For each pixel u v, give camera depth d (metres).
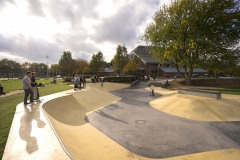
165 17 28.58
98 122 10.45
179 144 7.23
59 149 4.66
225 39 25.41
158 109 13.81
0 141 5.19
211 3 24.42
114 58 48.19
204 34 25.06
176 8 26.14
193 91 15.59
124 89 27.58
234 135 8.16
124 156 6.25
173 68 57.28
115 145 7.16
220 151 6.59
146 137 8.00
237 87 29.39
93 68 52.88
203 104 13.02
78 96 16.09
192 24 24.81
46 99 12.24
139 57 54.84
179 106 13.36
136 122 10.34
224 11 24.92
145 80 40.56
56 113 10.57
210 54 25.67
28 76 10.33
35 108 9.15
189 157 6.17
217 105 12.76
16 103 11.13
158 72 53.59
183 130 8.89
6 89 21.56
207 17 25.33
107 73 60.00
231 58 25.34
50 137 5.38
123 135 8.27
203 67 26.91
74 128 9.20
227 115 11.38
